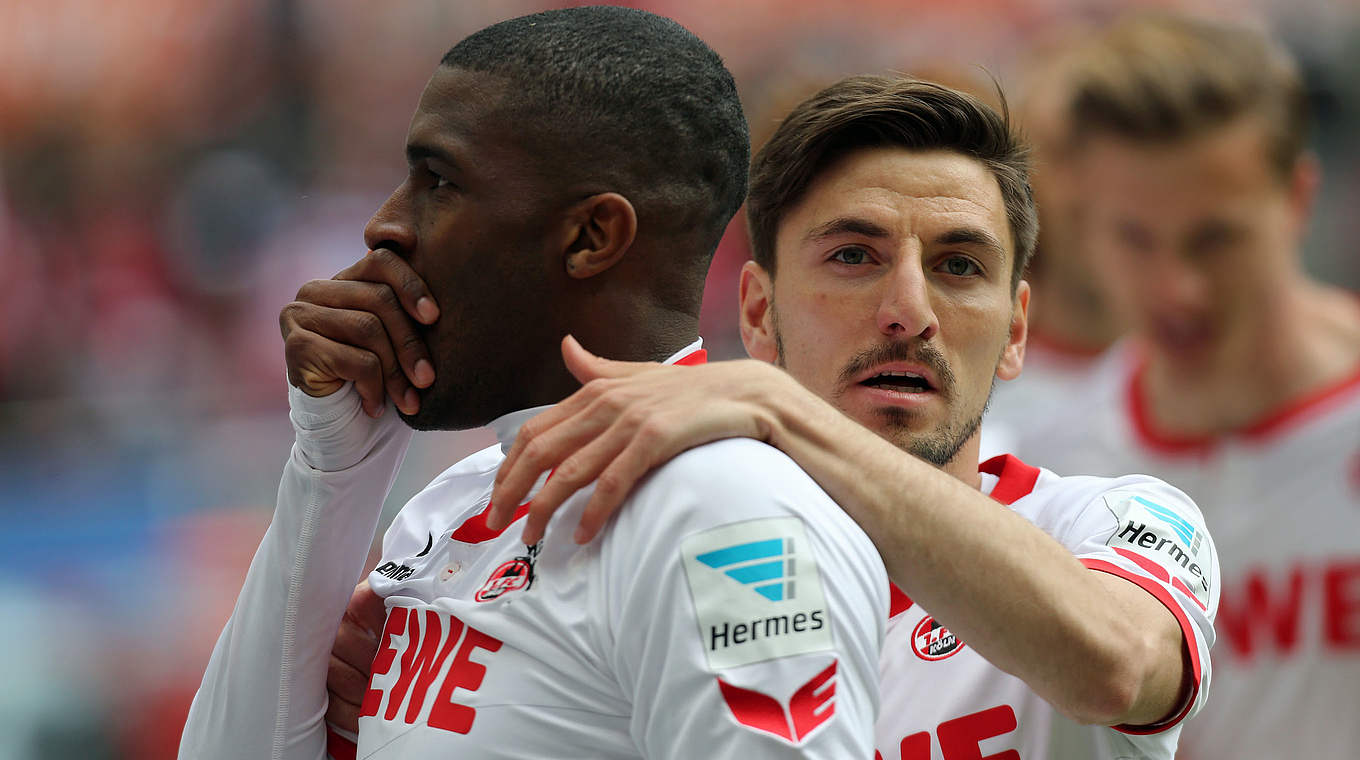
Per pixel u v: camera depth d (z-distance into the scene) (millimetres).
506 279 3684
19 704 12781
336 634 4359
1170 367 8898
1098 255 9227
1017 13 20422
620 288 3754
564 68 3668
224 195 19922
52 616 13555
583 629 3344
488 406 3846
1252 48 8867
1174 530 4566
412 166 3818
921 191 4562
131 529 14438
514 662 3434
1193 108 8766
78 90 20359
